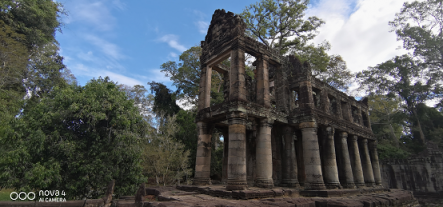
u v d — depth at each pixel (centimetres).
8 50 2425
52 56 3359
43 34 3011
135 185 1666
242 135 1446
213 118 1730
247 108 1521
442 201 2888
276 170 1867
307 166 1719
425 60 3869
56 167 1350
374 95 4453
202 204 940
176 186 1712
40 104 1517
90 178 1479
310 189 1638
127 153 1596
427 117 4003
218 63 1955
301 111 1861
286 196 1368
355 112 2845
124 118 1622
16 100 2312
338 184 1819
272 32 3192
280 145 1931
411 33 3822
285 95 1992
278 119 1780
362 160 2661
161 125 3169
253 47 1758
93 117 1504
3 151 1467
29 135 1376
